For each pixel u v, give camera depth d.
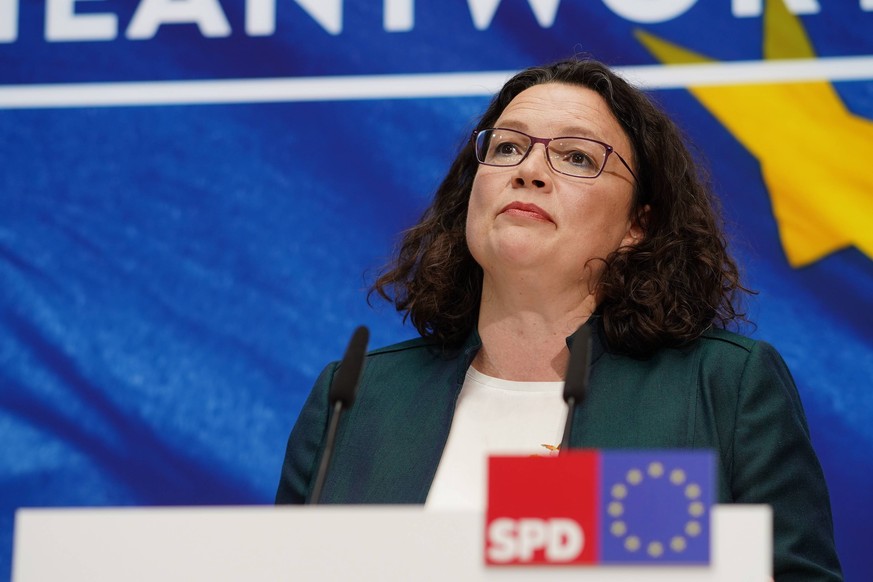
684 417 6.70
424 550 4.26
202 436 10.23
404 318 7.96
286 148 10.65
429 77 10.61
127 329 10.47
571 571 4.14
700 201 7.87
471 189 8.02
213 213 10.60
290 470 7.41
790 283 9.78
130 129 10.82
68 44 11.01
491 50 10.57
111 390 10.37
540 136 7.39
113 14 11.02
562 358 7.20
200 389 10.31
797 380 9.64
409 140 10.54
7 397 10.41
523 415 7.00
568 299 7.24
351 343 5.95
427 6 10.71
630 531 4.13
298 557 4.34
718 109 10.12
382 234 10.43
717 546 4.09
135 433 10.28
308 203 10.53
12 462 10.29
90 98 10.89
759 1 10.24
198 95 10.81
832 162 9.93
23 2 11.11
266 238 10.52
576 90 7.70
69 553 4.45
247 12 10.88
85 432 10.31
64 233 10.69
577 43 10.45
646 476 4.16
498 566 4.19
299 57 10.77
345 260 10.41
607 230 7.33
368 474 6.96
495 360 7.30
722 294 7.62
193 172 10.70
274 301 10.40
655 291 7.20
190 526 4.41
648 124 7.71
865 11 10.12
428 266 7.83
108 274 10.58
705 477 4.12
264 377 10.29
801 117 10.03
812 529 6.55
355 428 7.26
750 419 6.68
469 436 6.99
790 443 6.70
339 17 10.80
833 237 9.82
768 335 9.73
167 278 10.53
